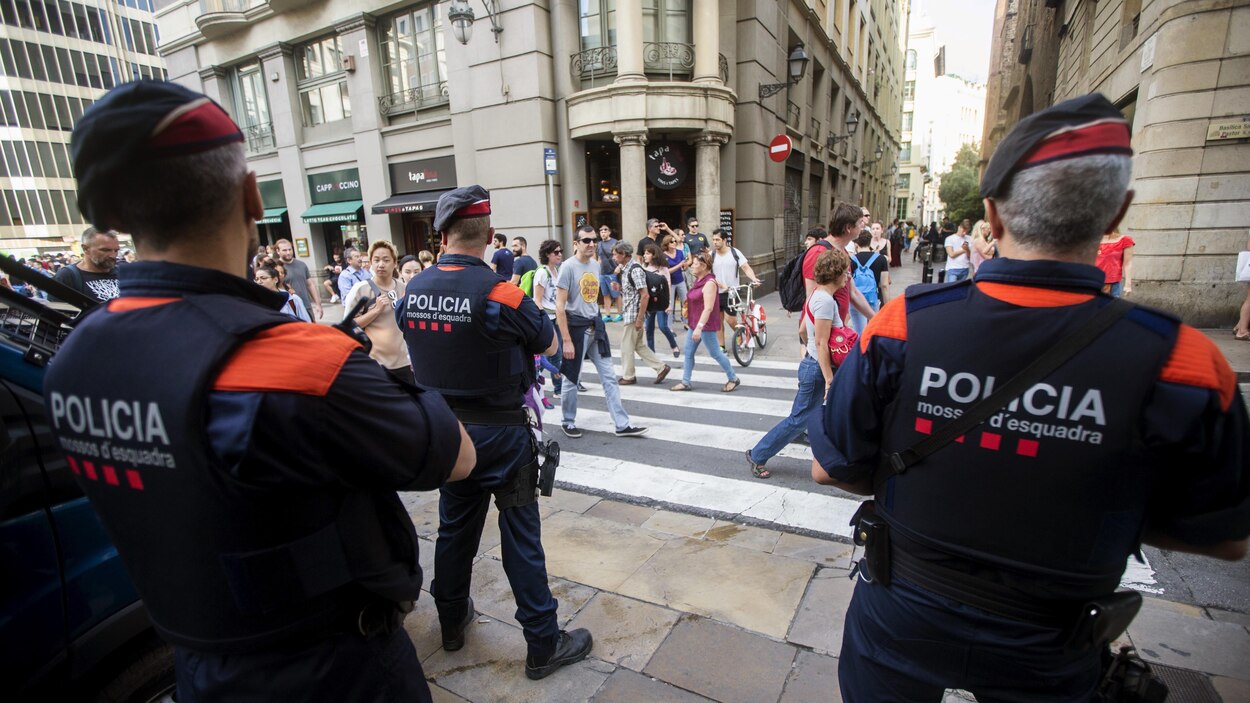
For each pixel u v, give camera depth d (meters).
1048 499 1.05
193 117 0.90
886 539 1.28
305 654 1.05
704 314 6.19
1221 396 0.95
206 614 1.00
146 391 0.91
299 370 0.92
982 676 1.17
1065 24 14.09
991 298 1.09
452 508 2.32
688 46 11.41
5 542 1.33
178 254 0.97
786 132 14.55
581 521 3.56
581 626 2.58
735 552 3.14
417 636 2.58
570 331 4.95
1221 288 8.02
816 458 1.40
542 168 11.34
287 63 14.73
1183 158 7.96
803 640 2.43
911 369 1.16
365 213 14.12
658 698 2.17
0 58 44.19
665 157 11.53
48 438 1.46
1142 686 1.21
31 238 46.78
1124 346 0.99
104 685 1.53
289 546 0.98
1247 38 7.43
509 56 11.22
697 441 4.94
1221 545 1.02
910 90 68.50
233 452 0.88
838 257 3.57
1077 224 1.02
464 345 2.11
